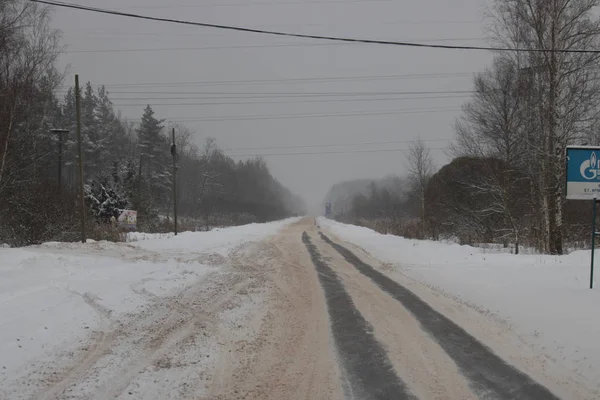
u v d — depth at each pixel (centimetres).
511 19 1784
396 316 729
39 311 657
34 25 2156
